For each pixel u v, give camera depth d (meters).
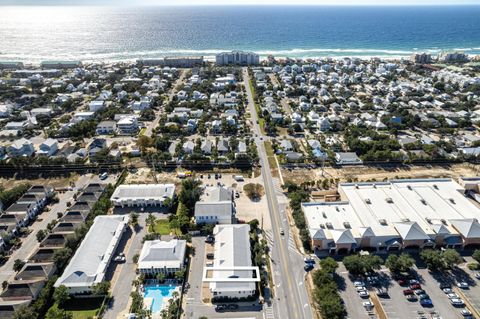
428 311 104.00
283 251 128.88
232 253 118.69
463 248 129.00
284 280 115.81
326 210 142.25
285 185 167.00
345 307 104.62
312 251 128.50
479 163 196.88
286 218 147.62
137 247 130.38
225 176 182.25
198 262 123.00
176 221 139.88
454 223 131.62
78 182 177.62
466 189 161.00
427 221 134.62
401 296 109.19
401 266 115.12
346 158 195.75
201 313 103.19
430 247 129.25
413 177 181.12
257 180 178.12
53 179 180.88
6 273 119.06
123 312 103.38
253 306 105.88
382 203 146.38
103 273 113.94
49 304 106.31
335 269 116.12
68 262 121.06
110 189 164.38
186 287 112.38
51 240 127.94
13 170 187.38
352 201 147.75
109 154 195.88
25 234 138.50
